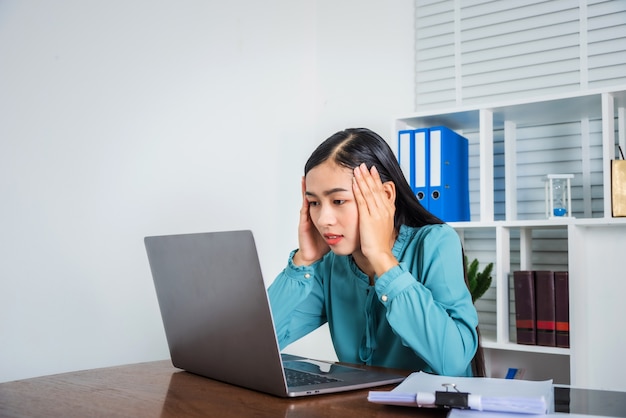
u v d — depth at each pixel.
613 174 1.95
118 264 1.97
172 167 2.18
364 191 1.15
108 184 1.95
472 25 2.62
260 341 0.92
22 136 1.72
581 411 0.77
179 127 2.22
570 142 2.39
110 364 1.94
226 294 0.96
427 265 1.24
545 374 2.33
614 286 2.07
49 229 1.78
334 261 1.41
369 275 1.32
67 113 1.84
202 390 0.99
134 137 2.05
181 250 1.04
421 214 1.33
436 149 2.28
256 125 2.60
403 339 1.10
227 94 2.45
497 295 2.15
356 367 1.19
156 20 2.14
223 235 0.93
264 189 2.62
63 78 1.83
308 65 3.01
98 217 1.92
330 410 0.84
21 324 1.71
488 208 2.26
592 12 2.35
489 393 0.81
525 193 2.48
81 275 1.86
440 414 0.81
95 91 1.92
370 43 2.91
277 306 1.31
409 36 2.81
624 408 0.79
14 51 1.71
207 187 2.33
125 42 2.03
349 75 2.96
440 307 1.14
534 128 2.47
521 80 2.52
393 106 2.83
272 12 2.74
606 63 2.32
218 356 1.03
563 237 2.35
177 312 1.12
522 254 2.30
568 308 2.01
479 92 2.61
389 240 1.25
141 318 2.04
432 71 2.73
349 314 1.37
